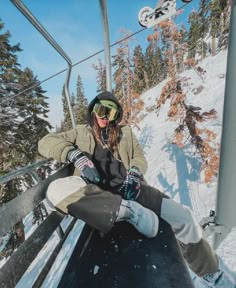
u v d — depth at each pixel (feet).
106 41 10.69
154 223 6.12
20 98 45.32
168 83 25.20
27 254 5.38
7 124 41.63
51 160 8.49
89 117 8.46
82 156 7.38
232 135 7.78
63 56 9.71
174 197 19.56
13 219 5.15
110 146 8.23
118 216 6.00
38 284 5.93
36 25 6.87
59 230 7.93
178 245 6.07
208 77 50.78
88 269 5.43
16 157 39.68
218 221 8.68
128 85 66.28
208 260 6.75
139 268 5.29
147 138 42.98
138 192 7.16
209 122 28.71
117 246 6.01
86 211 5.98
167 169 25.12
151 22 8.17
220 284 7.08
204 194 17.78
